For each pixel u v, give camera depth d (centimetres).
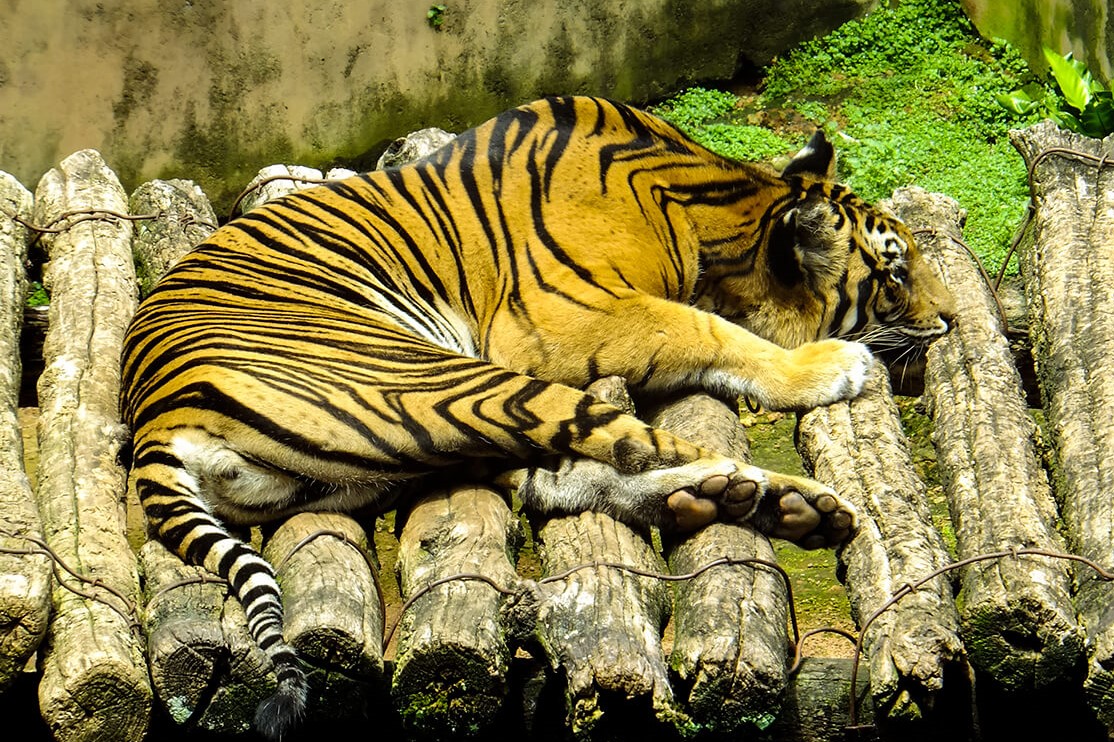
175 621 670
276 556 739
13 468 791
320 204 912
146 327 832
